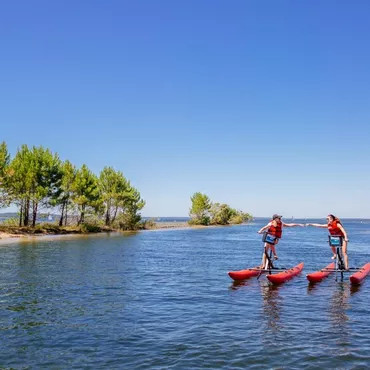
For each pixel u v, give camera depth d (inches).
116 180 2591.0
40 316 409.1
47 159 1913.1
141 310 437.1
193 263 885.2
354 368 270.7
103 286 583.2
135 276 682.8
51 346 316.2
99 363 279.9
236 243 1589.6
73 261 892.0
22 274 691.4
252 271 672.4
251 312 429.1
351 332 353.7
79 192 2155.5
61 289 556.7
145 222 3061.0
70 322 387.2
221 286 588.1
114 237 1888.5
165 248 1300.4
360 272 644.7
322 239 2016.5
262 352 301.0
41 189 1859.0
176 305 462.3
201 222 4119.1
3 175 1656.0
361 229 3946.9
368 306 458.0
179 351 303.6
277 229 668.7
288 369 268.2
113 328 366.6
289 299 496.7
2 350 307.1
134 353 299.6
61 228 2102.6
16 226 1897.1
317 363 279.0
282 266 848.9
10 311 429.4
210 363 278.5
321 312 429.1
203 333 350.3
